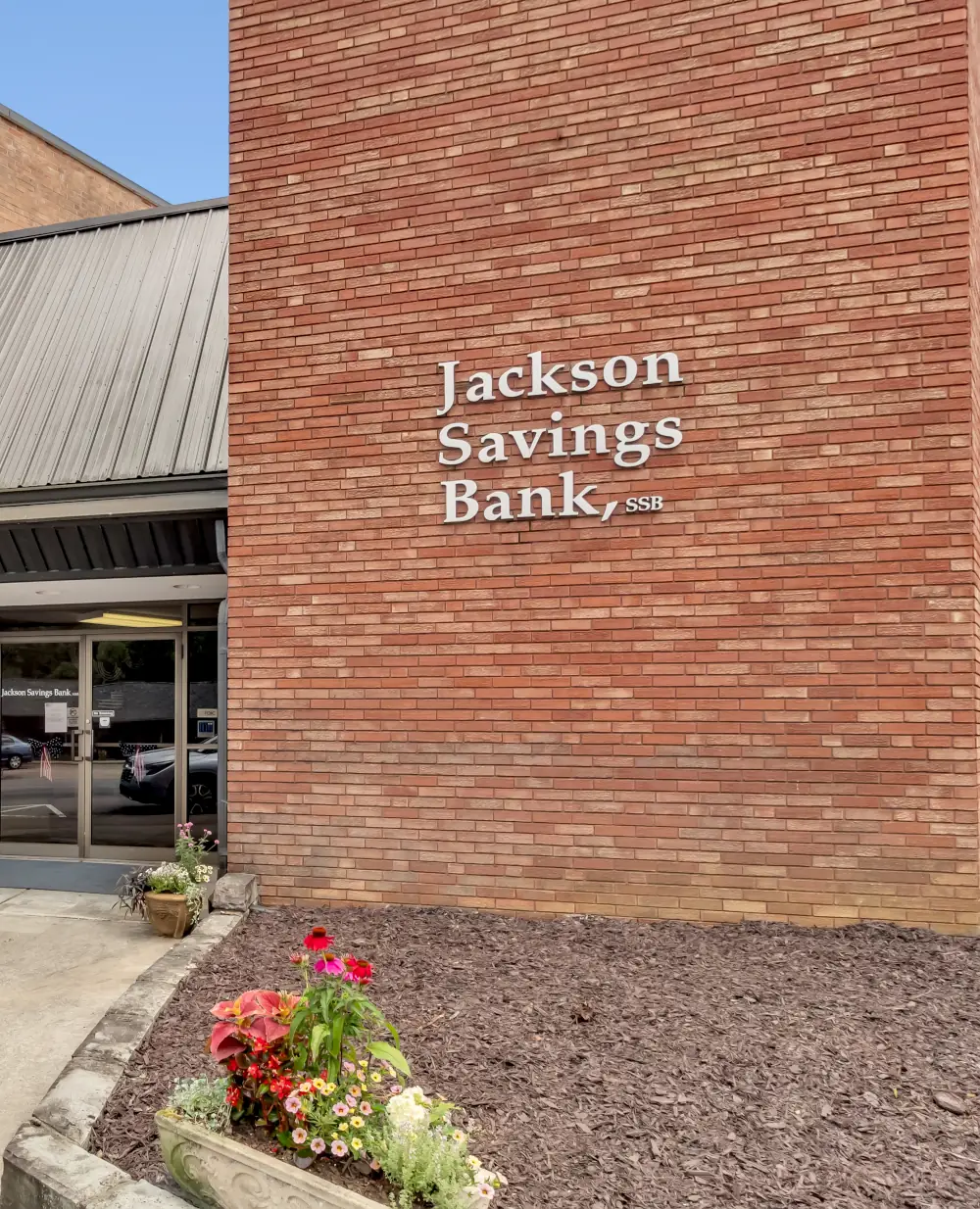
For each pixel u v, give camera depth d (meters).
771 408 6.09
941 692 5.73
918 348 5.86
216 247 9.29
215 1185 3.19
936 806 5.71
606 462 6.36
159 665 9.18
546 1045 4.39
